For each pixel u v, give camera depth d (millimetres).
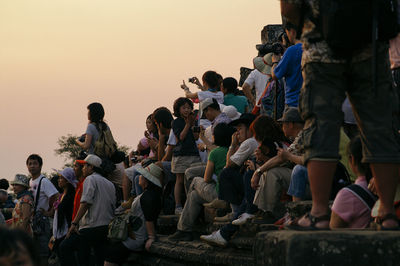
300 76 5895
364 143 2775
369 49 2730
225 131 7055
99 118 9820
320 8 2662
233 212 6297
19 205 9664
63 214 9602
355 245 2529
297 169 4902
